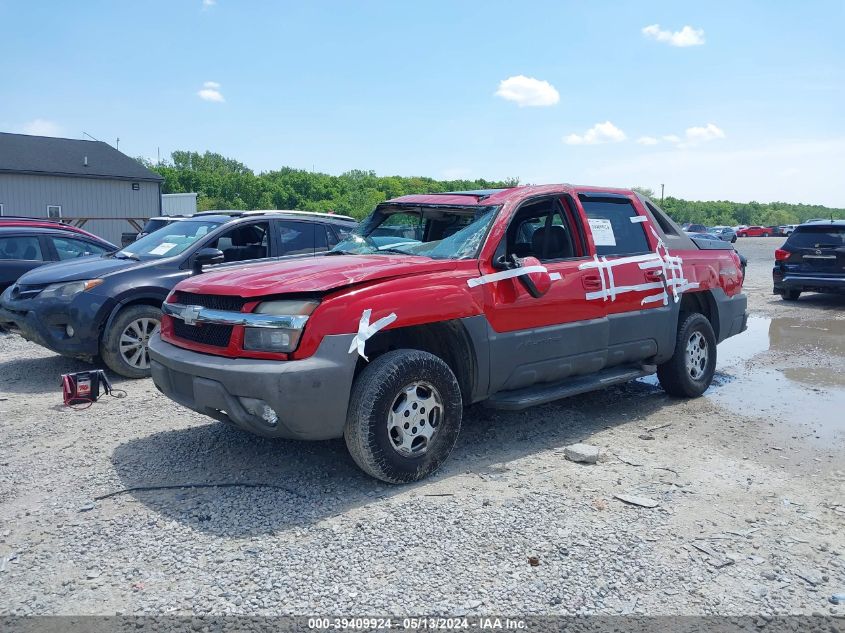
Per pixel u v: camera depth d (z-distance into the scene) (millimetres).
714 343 6879
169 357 4551
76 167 34219
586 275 5516
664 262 6234
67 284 7180
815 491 4445
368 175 130875
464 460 4953
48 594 3205
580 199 5812
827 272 13734
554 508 4109
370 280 4379
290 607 3086
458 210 5352
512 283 5004
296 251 8594
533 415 6098
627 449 5234
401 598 3152
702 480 4605
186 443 5270
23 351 9047
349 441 4285
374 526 3852
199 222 8453
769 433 5668
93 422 5832
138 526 3873
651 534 3801
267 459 4918
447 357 5000
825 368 8234
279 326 4109
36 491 4371
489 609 3082
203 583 3283
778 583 3328
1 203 31828
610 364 5801
